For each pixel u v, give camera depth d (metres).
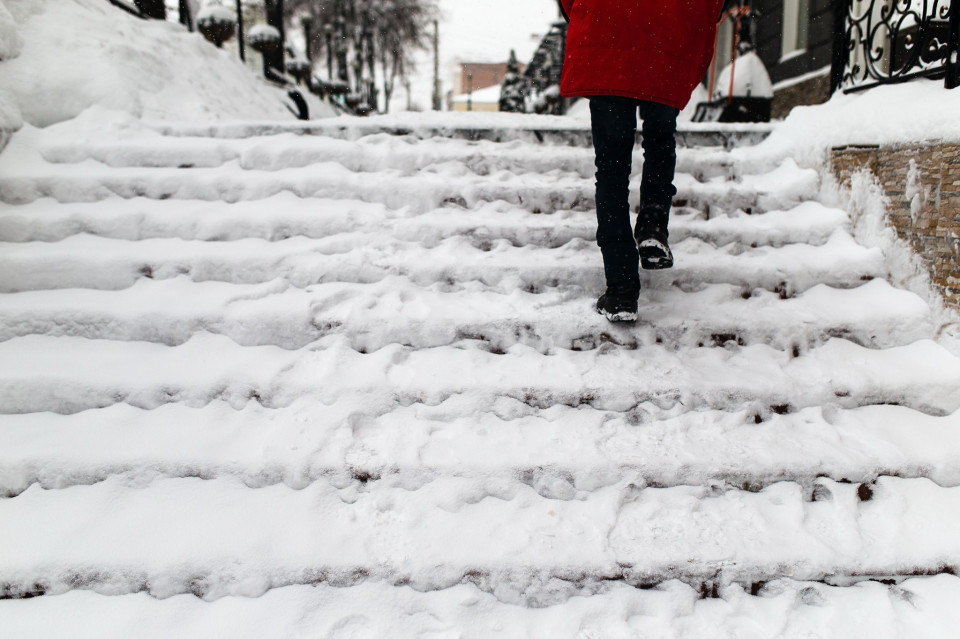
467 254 2.83
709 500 1.95
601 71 2.37
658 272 2.74
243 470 1.94
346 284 2.61
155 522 1.81
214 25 7.98
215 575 1.70
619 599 1.71
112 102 3.66
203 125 3.55
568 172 3.46
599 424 2.15
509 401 2.19
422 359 2.35
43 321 2.34
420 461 1.96
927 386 2.24
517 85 26.77
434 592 1.71
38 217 2.74
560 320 2.46
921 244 2.55
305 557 1.73
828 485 1.98
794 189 3.20
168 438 2.02
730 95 6.16
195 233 2.83
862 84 3.30
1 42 3.46
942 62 2.80
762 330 2.48
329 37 17.95
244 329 2.38
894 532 1.86
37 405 2.12
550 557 1.76
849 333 2.49
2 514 1.82
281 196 3.08
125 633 1.59
